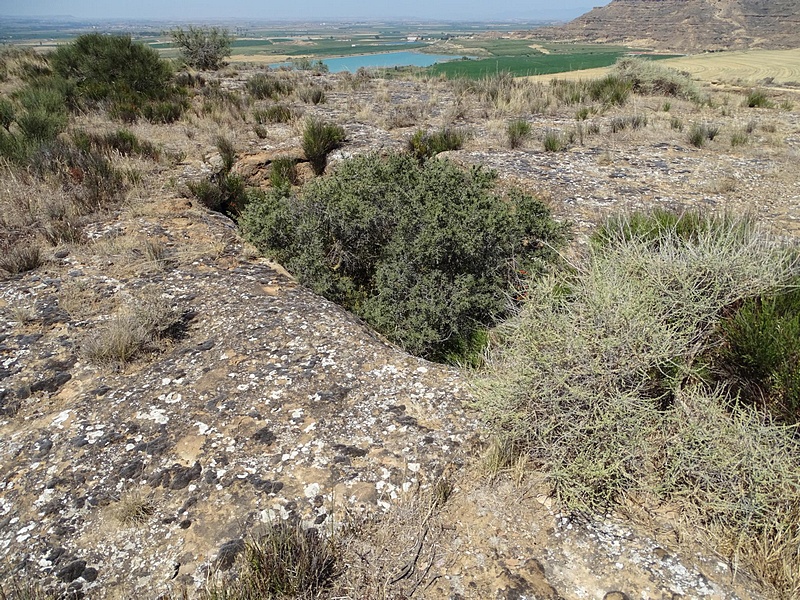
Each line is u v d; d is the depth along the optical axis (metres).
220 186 8.00
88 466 2.89
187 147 9.61
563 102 14.61
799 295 3.42
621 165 8.55
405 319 4.74
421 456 2.96
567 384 2.81
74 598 2.23
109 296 4.59
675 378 2.87
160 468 2.87
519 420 2.83
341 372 3.64
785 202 6.86
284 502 2.66
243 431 3.12
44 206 6.16
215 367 3.67
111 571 2.35
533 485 2.78
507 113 13.12
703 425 2.64
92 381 3.62
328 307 4.63
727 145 9.62
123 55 13.95
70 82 12.95
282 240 5.75
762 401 2.94
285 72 21.09
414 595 2.25
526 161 8.76
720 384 3.12
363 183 5.72
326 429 3.14
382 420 3.21
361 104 13.78
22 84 14.60
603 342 2.81
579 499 2.62
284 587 2.21
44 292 4.63
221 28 23.88
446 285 4.77
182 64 21.73
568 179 7.84
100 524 2.57
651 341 2.90
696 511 2.56
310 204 5.79
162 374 3.62
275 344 3.93
